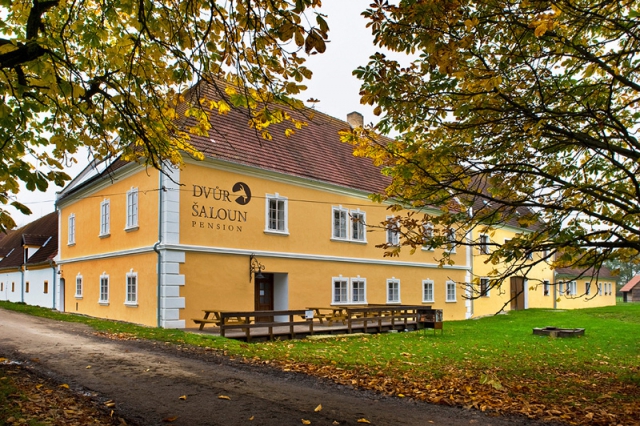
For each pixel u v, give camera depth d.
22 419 5.88
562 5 6.89
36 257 30.67
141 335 13.64
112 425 6.01
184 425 6.12
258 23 5.57
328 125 25.39
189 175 16.50
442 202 8.80
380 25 6.86
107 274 19.67
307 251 20.19
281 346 13.43
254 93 6.46
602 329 21.77
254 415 6.58
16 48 5.18
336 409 7.02
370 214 23.42
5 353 10.37
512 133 8.27
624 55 7.65
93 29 6.99
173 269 15.88
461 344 15.80
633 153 7.68
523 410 7.11
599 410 7.26
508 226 32.91
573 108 8.55
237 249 17.62
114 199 19.55
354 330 18.50
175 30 6.64
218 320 14.47
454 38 7.03
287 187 19.70
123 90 7.30
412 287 25.47
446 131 8.66
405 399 7.74
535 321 26.23
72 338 12.94
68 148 6.59
